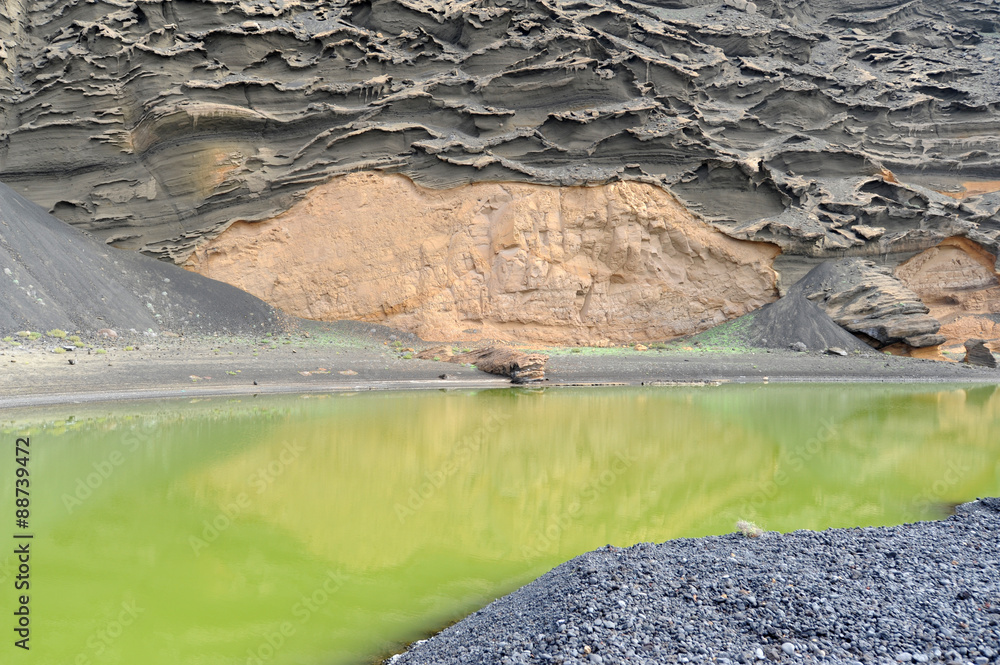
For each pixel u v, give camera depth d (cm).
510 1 4738
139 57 3819
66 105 3797
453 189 4156
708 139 4525
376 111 4116
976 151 5328
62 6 4103
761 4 6347
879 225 4712
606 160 4344
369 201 4044
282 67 4062
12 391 2159
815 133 5150
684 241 4375
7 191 3459
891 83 5722
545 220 4200
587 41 4588
